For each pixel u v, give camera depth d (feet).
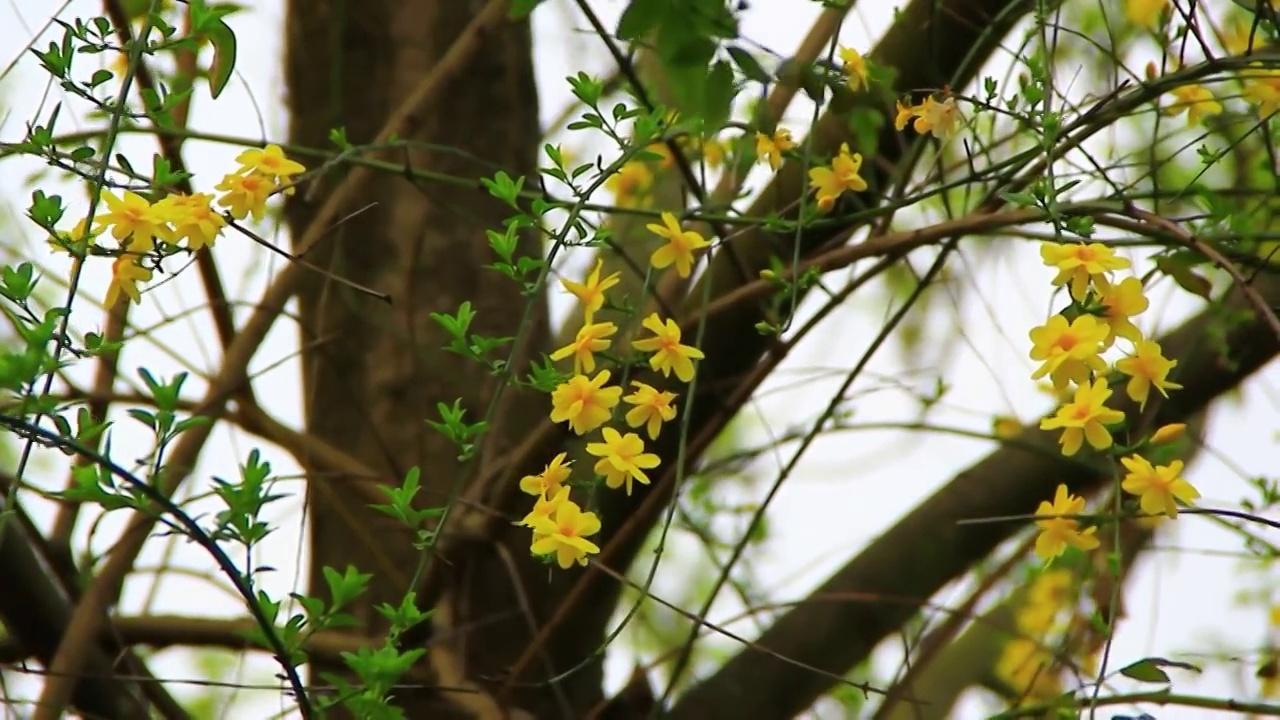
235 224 16.03
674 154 16.88
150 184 16.02
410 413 18.01
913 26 17.49
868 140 17.06
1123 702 16.47
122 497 15.53
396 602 17.70
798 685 17.94
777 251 17.48
